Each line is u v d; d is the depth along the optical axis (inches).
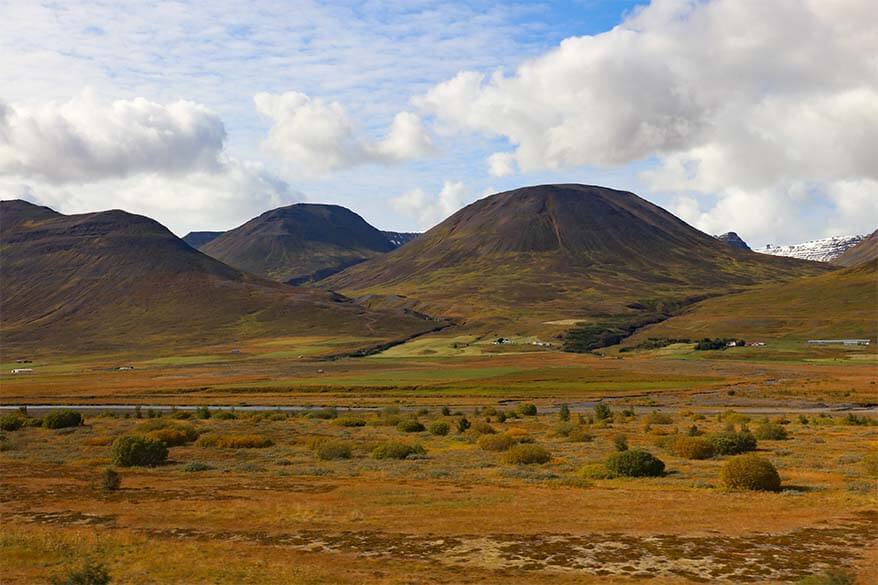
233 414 4338.1
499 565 994.1
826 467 1994.3
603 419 3887.8
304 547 1093.1
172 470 2022.6
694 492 1571.1
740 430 2982.3
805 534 1162.0
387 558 1030.4
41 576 947.3
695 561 1011.3
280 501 1466.5
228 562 998.4
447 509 1376.7
